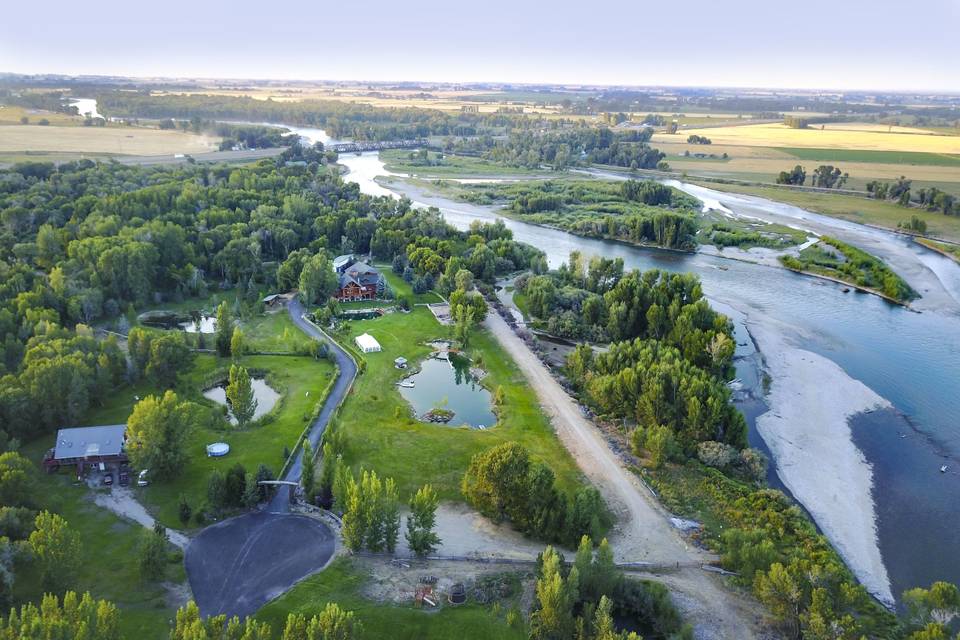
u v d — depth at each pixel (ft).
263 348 513.04
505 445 315.58
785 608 259.39
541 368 498.28
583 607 259.19
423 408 443.73
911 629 261.85
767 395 477.36
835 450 409.69
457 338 529.86
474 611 261.03
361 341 522.47
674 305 536.83
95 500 320.29
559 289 640.58
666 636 256.52
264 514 315.17
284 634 213.25
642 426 411.95
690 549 310.24
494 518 318.04
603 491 351.46
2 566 245.24
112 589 263.08
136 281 583.58
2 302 493.36
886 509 355.77
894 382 501.56
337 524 309.42
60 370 377.09
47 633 193.36
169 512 314.35
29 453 353.51
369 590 268.41
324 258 634.02
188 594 262.88
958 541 332.39
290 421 406.62
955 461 400.88
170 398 342.85
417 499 287.69
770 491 350.23
